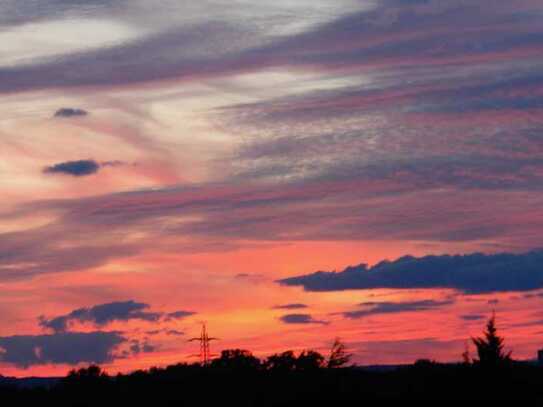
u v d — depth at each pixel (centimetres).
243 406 7825
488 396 6881
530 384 6912
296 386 7712
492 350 7031
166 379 8681
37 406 8856
